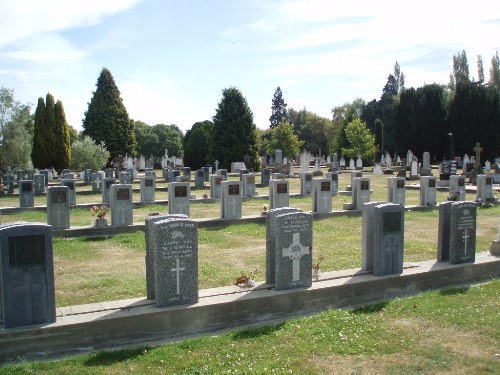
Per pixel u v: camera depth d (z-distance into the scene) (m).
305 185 29.98
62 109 50.88
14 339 7.17
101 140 63.44
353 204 22.53
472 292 10.16
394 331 8.01
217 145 60.06
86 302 9.59
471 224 11.30
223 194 19.70
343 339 7.67
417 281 10.34
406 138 65.38
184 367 6.75
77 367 6.79
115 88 64.75
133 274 11.81
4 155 45.47
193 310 8.20
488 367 6.75
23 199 24.08
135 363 6.90
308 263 9.34
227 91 59.91
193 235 8.38
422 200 23.95
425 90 64.12
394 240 10.20
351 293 9.57
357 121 69.44
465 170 42.38
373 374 6.57
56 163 50.91
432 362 6.93
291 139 72.31
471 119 60.59
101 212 17.62
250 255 13.84
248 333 7.94
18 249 7.33
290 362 6.88
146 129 101.25
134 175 45.03
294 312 9.02
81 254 14.18
